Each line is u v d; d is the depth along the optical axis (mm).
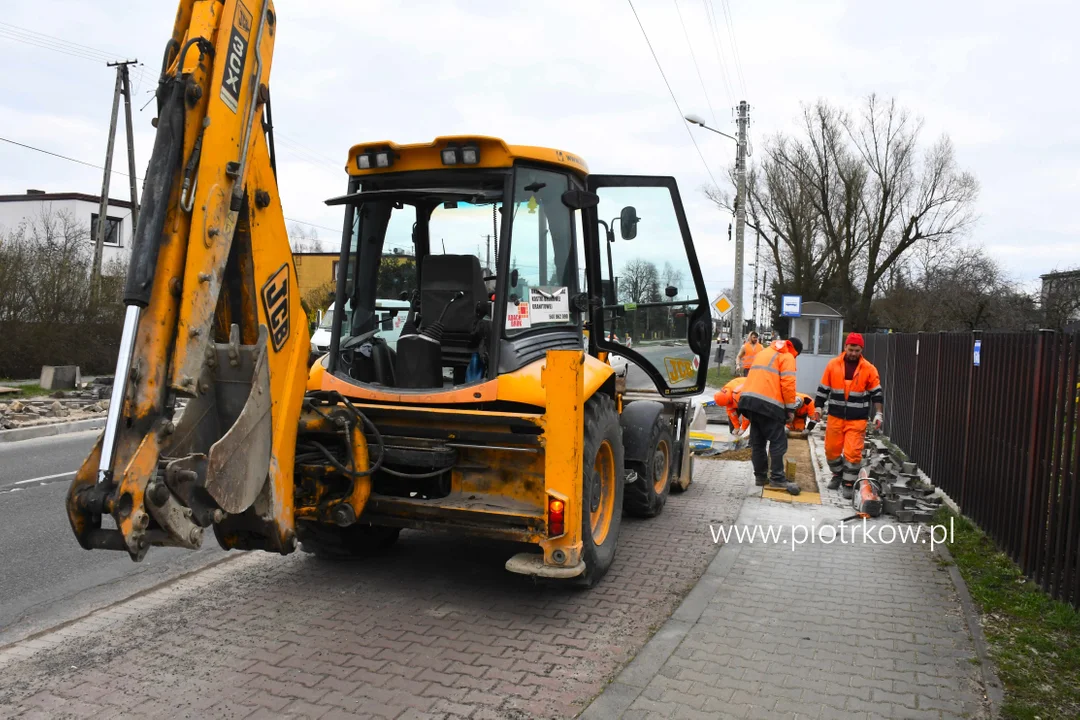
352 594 5266
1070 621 4625
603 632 4672
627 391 7723
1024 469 5621
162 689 3898
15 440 12039
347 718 3627
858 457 8164
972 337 7273
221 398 3777
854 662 4207
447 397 5047
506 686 3963
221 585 5434
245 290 3855
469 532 4973
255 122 3863
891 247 39219
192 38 3406
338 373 5379
